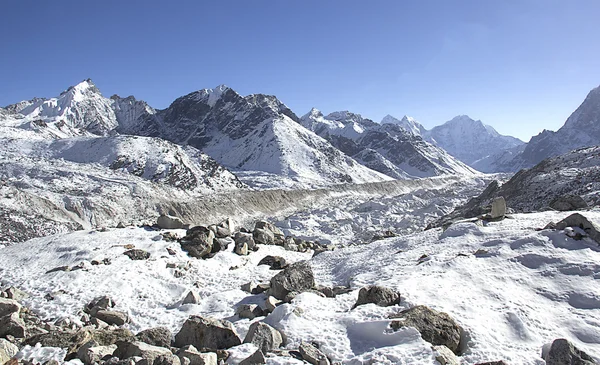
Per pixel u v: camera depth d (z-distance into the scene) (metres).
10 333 11.99
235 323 13.19
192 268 20.55
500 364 9.38
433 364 9.20
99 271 18.78
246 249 24.33
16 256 22.16
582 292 13.23
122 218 71.62
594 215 19.48
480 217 22.34
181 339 11.68
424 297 12.83
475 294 13.37
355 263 20.84
